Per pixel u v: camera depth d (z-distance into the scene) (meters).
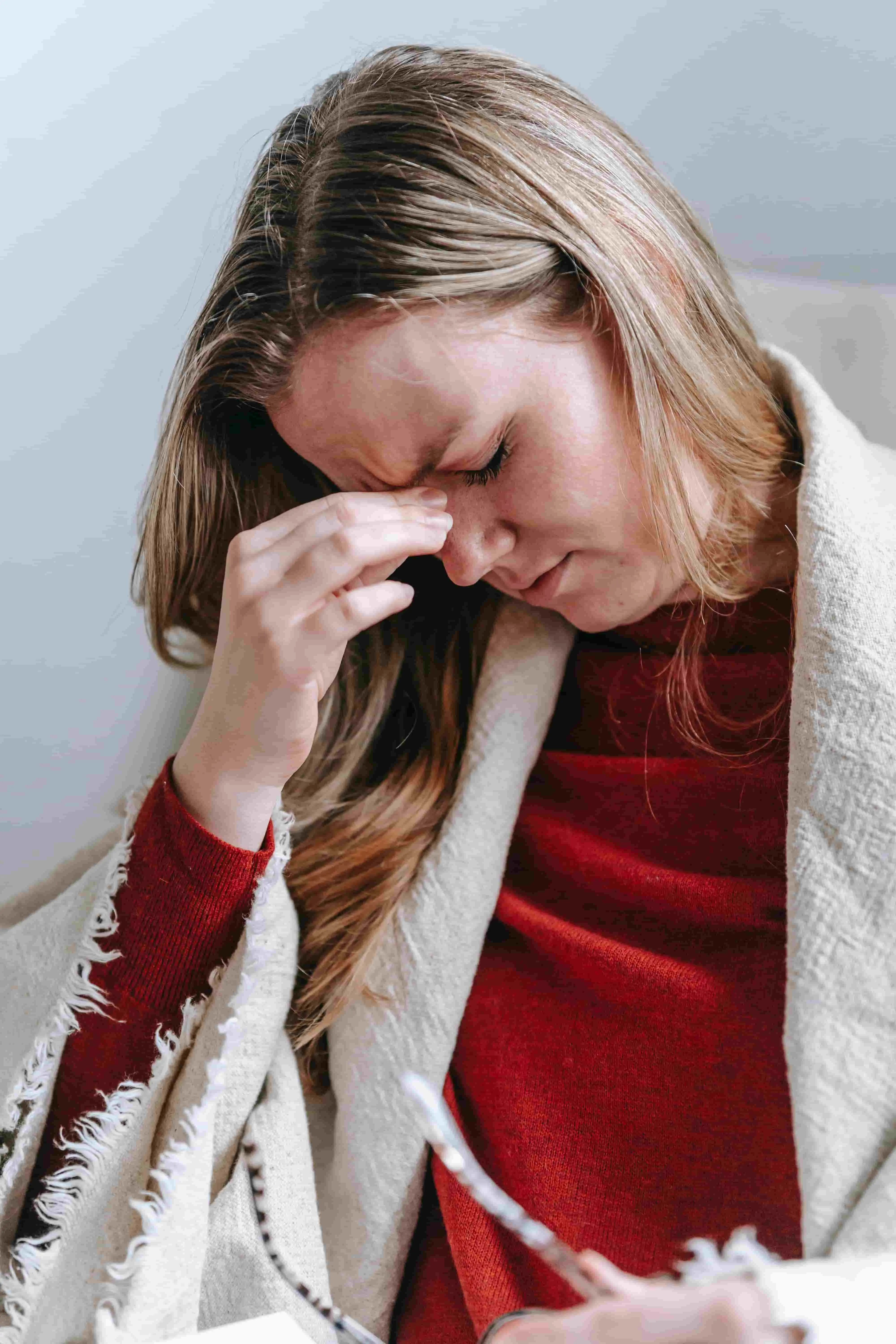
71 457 1.10
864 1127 0.54
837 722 0.61
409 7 1.05
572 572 0.69
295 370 0.62
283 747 0.65
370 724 0.83
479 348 0.59
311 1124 0.77
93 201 1.06
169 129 1.05
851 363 1.02
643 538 0.67
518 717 0.78
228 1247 0.66
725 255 1.13
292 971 0.73
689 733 0.74
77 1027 0.65
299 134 0.69
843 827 0.59
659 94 1.08
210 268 1.06
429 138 0.62
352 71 0.72
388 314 0.58
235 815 0.66
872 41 1.00
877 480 0.71
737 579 0.73
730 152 1.09
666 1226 0.64
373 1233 0.71
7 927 0.87
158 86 1.04
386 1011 0.73
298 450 0.67
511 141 0.64
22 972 0.68
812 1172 0.54
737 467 0.71
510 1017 0.73
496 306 0.59
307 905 0.78
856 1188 0.53
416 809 0.79
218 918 0.65
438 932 0.74
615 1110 0.67
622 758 0.77
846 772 0.60
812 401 0.74
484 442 0.61
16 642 1.13
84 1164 0.63
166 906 0.66
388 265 0.58
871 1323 0.34
